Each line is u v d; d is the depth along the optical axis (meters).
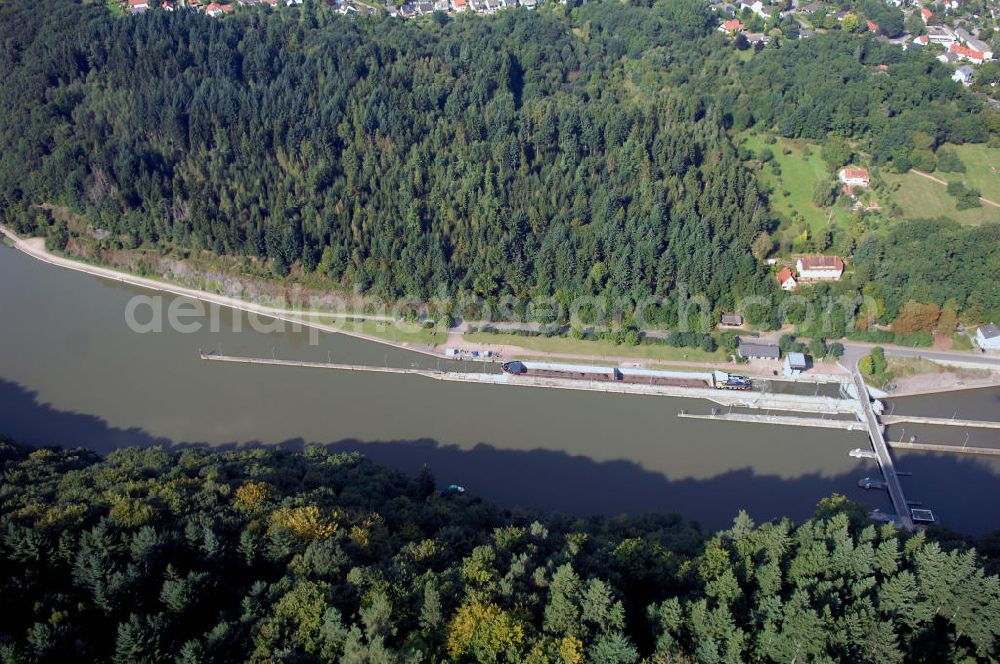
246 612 119.00
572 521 172.12
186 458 173.00
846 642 115.50
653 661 109.62
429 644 113.38
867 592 128.00
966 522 195.12
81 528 135.12
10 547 127.31
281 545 132.88
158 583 125.88
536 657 108.12
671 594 132.88
